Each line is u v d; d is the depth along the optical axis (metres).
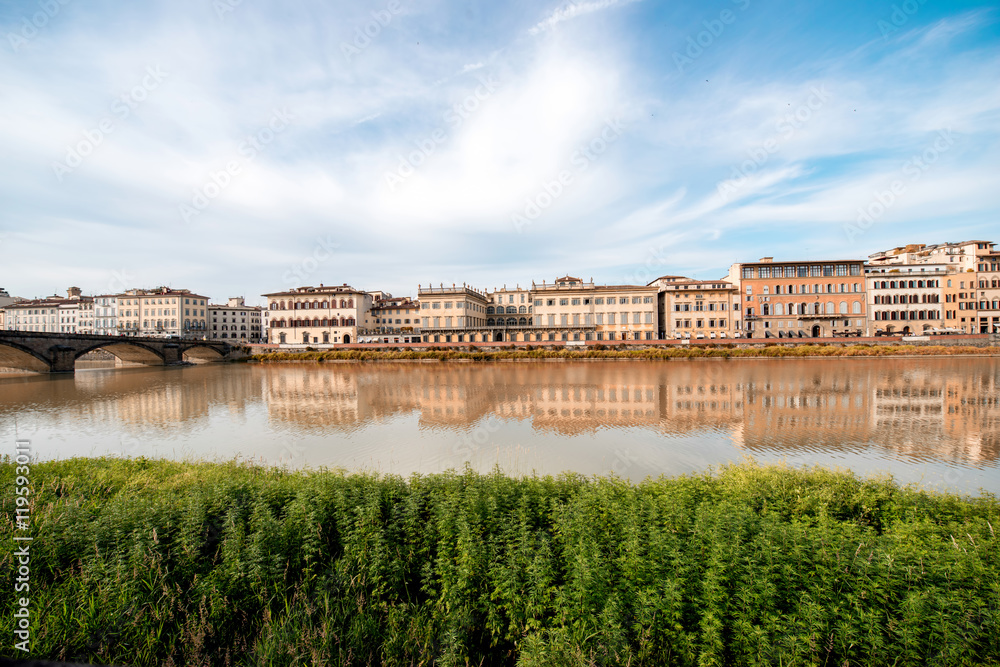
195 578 9.92
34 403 40.62
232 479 15.30
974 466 20.00
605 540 10.48
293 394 44.50
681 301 99.62
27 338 64.19
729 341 84.19
